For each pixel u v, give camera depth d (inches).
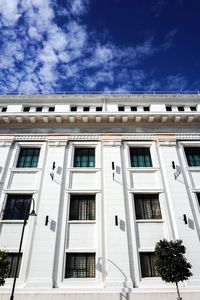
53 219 518.3
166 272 398.0
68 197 556.7
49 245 484.7
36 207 538.3
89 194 568.4
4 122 681.0
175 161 615.8
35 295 428.8
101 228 510.9
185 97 746.2
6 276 423.5
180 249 414.6
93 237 503.2
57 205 538.6
